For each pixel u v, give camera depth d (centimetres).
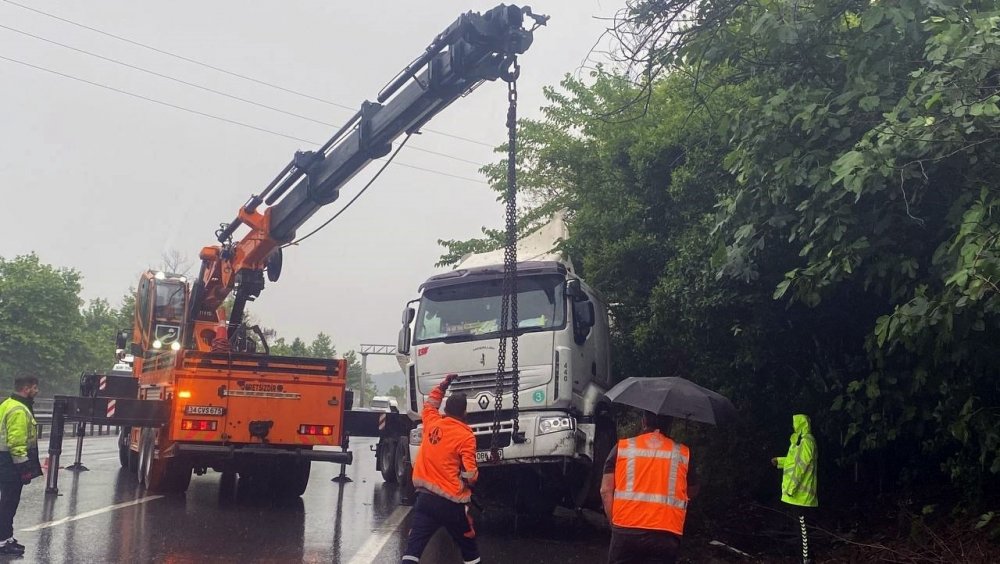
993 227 620
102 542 876
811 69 869
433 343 1141
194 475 1703
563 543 1044
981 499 859
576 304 1123
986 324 724
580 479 1159
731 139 882
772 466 1198
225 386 1277
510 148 888
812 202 790
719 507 1184
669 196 1349
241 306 1458
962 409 777
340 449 1412
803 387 1062
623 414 1563
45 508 1101
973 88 632
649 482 580
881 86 767
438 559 904
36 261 4972
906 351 855
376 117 1112
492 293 1148
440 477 682
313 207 1254
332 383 1338
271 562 823
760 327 1037
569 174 1648
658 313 1225
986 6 726
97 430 3388
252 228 1377
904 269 752
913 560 816
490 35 870
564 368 1083
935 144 662
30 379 849
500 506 1421
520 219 2039
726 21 896
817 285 768
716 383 1191
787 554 964
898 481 1097
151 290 1839
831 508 1134
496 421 1029
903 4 711
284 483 1396
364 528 1072
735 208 872
